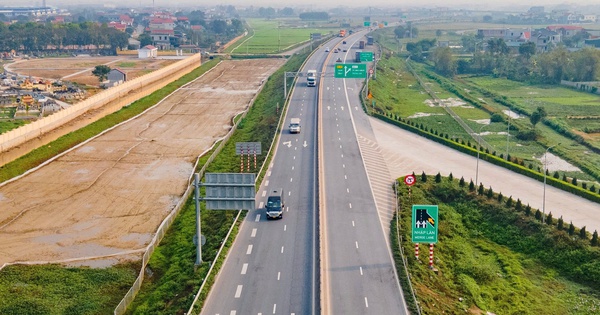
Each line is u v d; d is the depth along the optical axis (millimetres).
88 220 85750
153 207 90750
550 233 75938
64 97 179875
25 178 105250
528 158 123562
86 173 107625
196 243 67438
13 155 114688
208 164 109812
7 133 115125
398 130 130375
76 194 96562
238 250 70250
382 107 158125
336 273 64562
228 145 124250
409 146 117875
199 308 57156
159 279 68000
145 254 71875
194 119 153125
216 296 59750
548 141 135875
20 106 162250
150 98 180250
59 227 83312
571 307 63844
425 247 73000
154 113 161625
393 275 64188
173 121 151000
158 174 106562
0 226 83688
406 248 70812
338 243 72250
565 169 116312
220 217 81625
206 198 67000
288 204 85438
